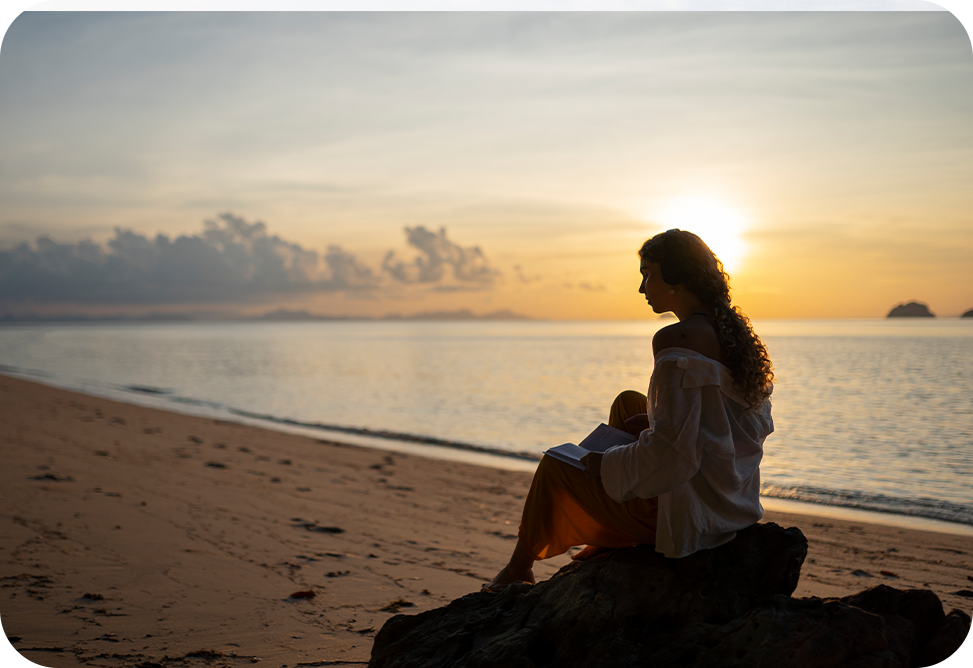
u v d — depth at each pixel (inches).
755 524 100.2
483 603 111.2
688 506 91.8
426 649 104.3
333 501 306.8
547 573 215.0
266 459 416.8
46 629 147.2
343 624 157.6
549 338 4931.1
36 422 521.7
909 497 353.4
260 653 139.3
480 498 334.0
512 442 564.1
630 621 92.7
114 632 147.6
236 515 264.4
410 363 1867.6
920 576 220.7
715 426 91.3
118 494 284.4
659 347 92.4
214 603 168.7
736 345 91.6
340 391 1035.3
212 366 1695.4
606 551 111.0
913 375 1147.9
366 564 210.8
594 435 105.0
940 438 538.0
